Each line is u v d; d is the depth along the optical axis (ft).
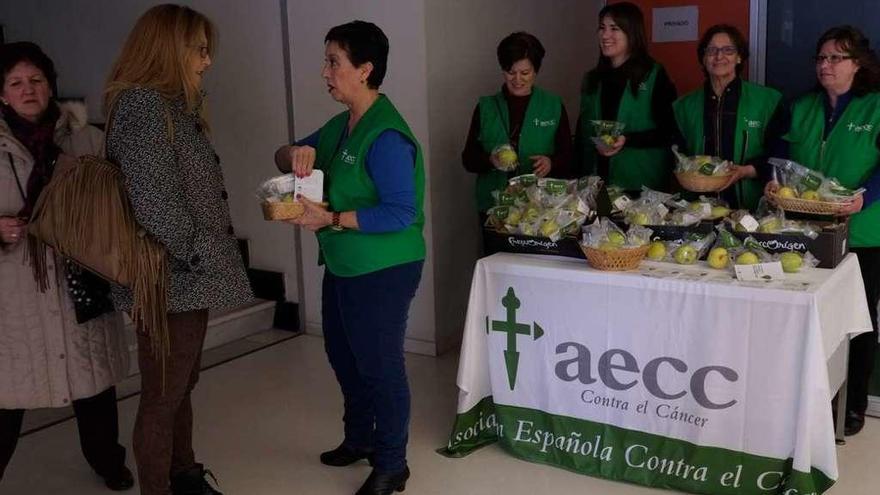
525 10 15.70
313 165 8.84
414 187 8.49
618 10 12.22
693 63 14.55
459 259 14.56
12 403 8.55
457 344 14.74
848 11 12.71
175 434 8.80
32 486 9.96
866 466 9.80
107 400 9.45
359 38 8.23
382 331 8.70
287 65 14.64
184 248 7.55
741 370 8.62
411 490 9.54
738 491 8.89
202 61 7.88
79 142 8.88
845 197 9.30
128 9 16.52
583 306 9.39
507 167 11.96
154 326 7.66
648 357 9.11
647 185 12.69
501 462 10.20
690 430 9.04
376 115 8.45
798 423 8.32
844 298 9.21
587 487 9.52
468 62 14.29
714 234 9.63
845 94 10.55
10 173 8.29
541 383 9.92
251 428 11.44
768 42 13.52
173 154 7.45
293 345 14.98
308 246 15.26
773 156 11.27
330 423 11.57
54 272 8.50
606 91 12.83
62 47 17.72
